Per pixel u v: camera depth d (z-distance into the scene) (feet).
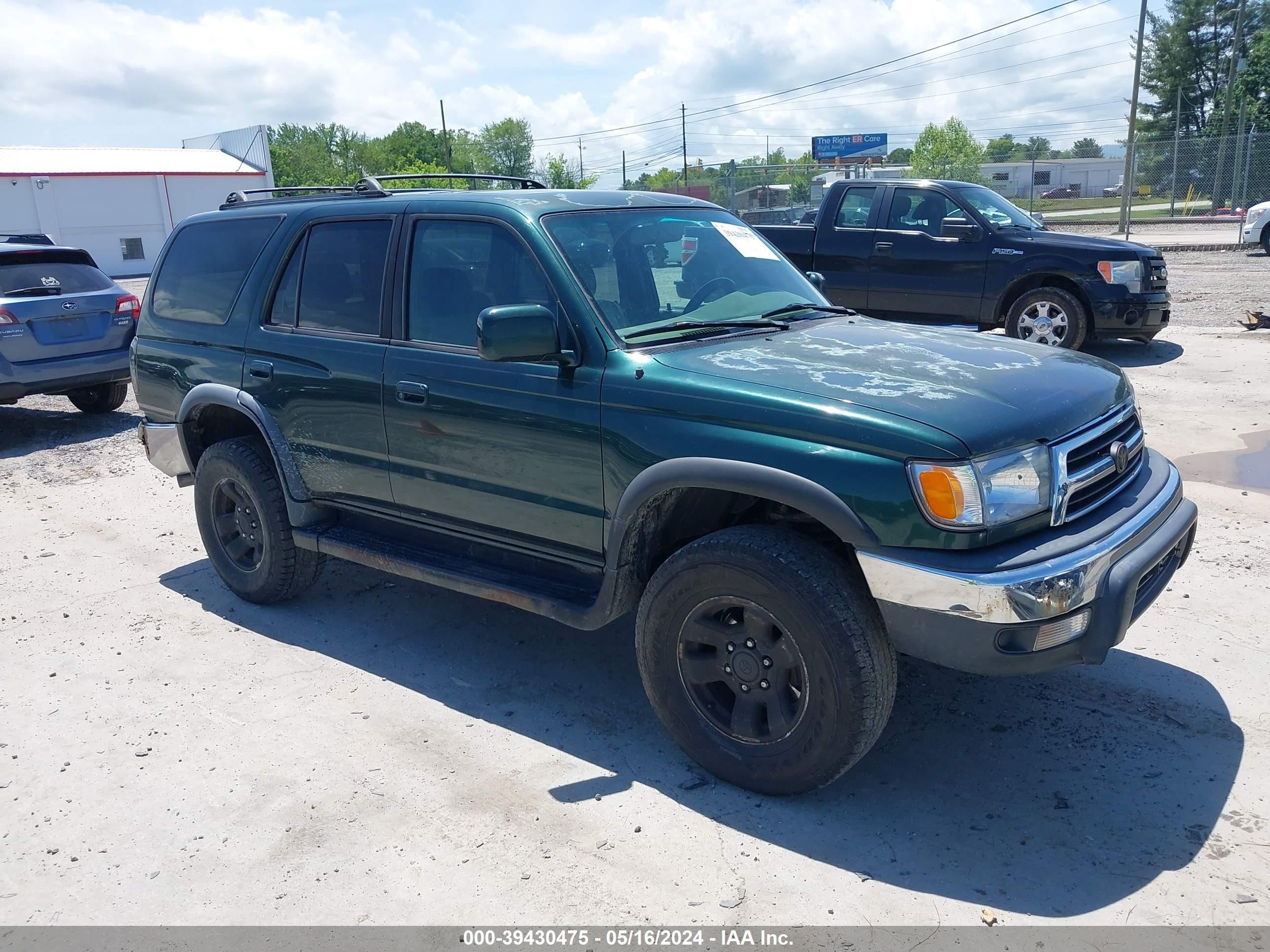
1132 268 31.81
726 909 9.01
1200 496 19.63
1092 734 11.68
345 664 14.35
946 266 34.50
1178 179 105.91
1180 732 11.63
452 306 12.85
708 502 11.53
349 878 9.63
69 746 12.27
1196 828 9.91
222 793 11.14
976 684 13.03
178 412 16.62
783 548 9.88
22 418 33.71
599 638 15.10
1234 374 30.12
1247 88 176.24
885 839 9.94
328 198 15.34
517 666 14.16
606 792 10.94
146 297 17.56
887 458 9.34
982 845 9.79
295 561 15.78
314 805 10.85
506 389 11.94
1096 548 9.52
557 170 211.61
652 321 11.98
